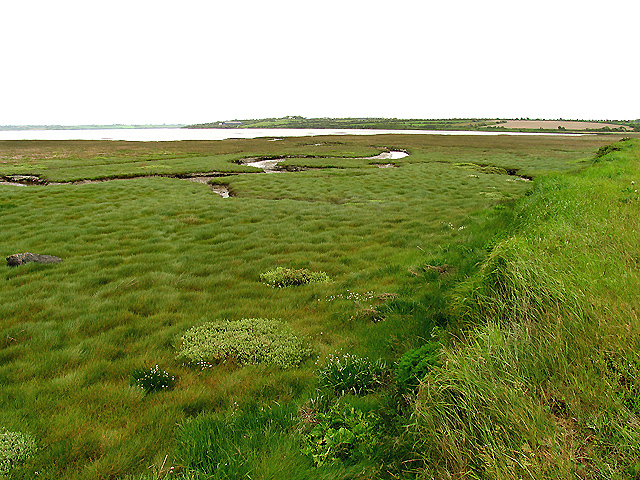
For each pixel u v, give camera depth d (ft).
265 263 42.78
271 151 223.92
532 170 145.69
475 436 10.03
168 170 147.23
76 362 20.72
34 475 12.29
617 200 36.06
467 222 61.05
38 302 30.55
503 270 17.87
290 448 12.56
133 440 13.87
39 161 173.27
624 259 16.97
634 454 8.14
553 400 10.23
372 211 78.23
